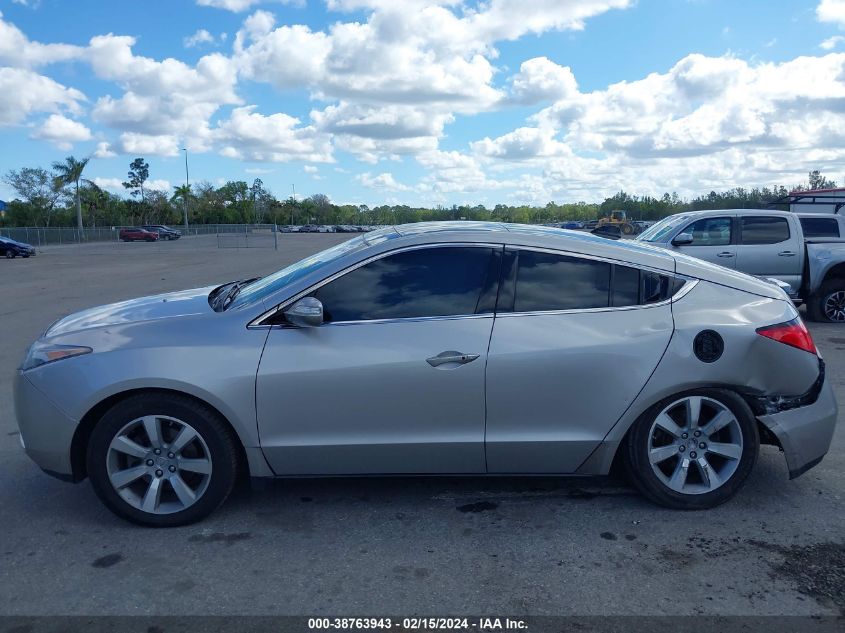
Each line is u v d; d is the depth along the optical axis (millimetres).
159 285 19766
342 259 4090
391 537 3912
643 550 3742
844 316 11039
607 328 4008
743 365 4035
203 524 4078
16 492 4582
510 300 4039
